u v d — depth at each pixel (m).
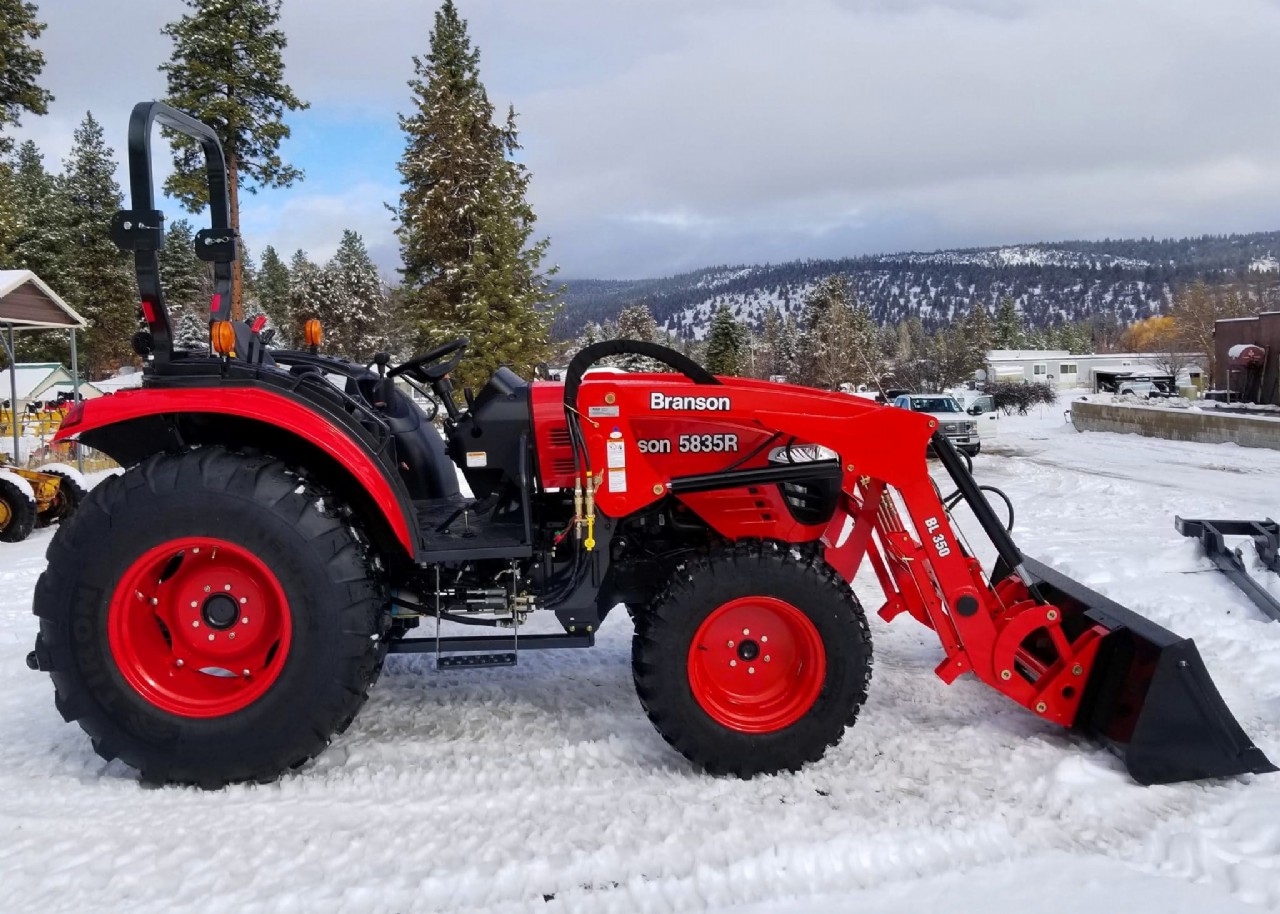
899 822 2.60
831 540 3.37
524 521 3.11
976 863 2.40
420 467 3.73
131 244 2.88
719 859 2.41
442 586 3.30
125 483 2.83
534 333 21.92
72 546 2.81
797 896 2.25
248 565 2.93
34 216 39.59
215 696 2.95
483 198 22.50
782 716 2.99
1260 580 5.21
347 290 49.44
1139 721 2.82
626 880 2.33
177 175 23.39
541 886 2.30
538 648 3.27
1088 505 9.60
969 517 8.59
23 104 22.17
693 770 3.01
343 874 2.36
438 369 3.83
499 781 2.92
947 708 3.54
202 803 2.78
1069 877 2.31
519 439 3.31
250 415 2.86
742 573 2.94
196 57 23.42
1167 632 2.99
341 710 2.87
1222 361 26.69
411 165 24.16
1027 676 3.37
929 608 3.21
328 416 2.99
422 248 24.11
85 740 3.29
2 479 9.02
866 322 66.31
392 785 2.89
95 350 42.59
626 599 3.37
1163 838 2.47
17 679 3.96
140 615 2.92
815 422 3.13
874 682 3.84
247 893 2.28
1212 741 2.81
